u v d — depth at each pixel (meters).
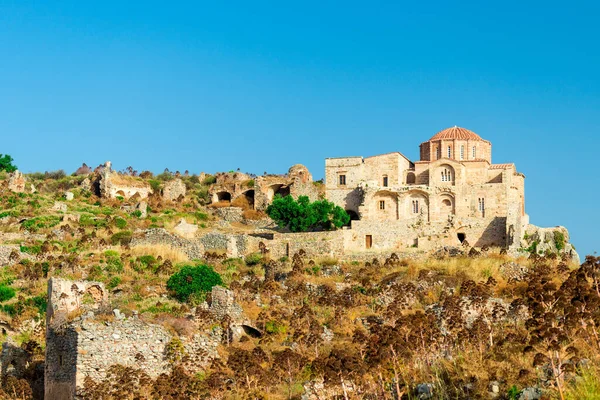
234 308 62.53
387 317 61.25
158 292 71.62
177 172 148.00
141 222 109.06
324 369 41.66
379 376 40.44
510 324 58.78
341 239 92.69
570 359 39.00
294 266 80.06
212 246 90.94
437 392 38.72
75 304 56.44
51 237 94.44
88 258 83.81
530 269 74.00
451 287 70.94
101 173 124.88
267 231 107.88
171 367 52.47
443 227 97.25
